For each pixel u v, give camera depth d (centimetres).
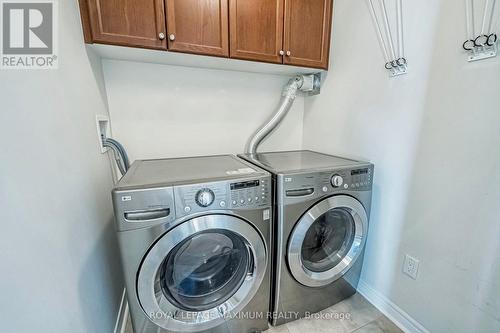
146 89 155
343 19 152
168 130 165
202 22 125
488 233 90
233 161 139
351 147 155
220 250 110
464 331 102
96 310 95
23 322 53
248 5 134
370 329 130
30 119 61
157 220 86
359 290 156
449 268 105
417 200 116
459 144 97
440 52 101
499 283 89
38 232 60
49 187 67
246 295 111
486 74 86
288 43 148
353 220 134
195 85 167
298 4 146
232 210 97
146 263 87
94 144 110
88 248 92
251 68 168
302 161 142
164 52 125
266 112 191
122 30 111
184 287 107
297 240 116
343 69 156
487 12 85
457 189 99
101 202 115
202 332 107
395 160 125
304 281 126
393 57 122
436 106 104
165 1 116
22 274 53
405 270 125
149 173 106
